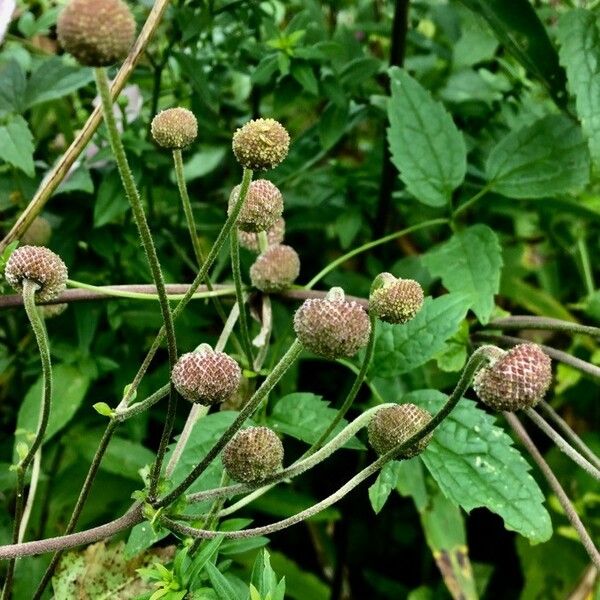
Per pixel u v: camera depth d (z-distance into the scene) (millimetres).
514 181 264
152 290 231
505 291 338
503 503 199
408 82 265
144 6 291
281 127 163
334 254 356
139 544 183
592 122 247
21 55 276
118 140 138
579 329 244
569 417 331
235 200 193
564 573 303
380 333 225
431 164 262
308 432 216
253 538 195
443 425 209
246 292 238
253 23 295
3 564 241
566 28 255
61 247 270
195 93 303
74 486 267
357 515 329
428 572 327
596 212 305
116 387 272
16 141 227
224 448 169
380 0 373
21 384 286
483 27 320
